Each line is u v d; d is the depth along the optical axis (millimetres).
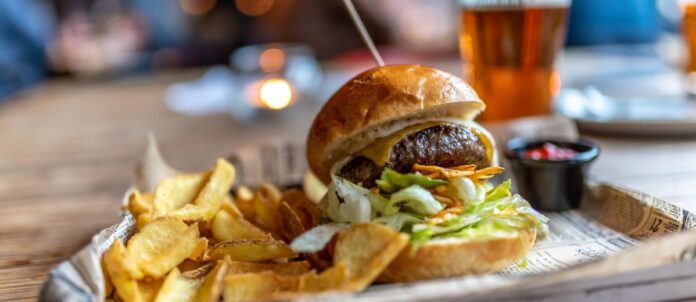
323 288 335
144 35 1680
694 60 751
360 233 345
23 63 1305
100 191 564
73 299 318
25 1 1392
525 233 387
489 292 307
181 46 1773
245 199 484
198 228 413
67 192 566
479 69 642
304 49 993
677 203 453
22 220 497
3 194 570
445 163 419
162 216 402
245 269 370
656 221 423
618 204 456
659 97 777
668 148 614
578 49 1454
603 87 884
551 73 652
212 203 425
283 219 433
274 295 333
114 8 1601
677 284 321
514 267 394
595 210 477
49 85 1382
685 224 399
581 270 307
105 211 509
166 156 673
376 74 425
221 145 713
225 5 1778
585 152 508
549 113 662
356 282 331
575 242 431
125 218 422
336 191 400
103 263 356
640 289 319
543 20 618
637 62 1159
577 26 1470
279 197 481
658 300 319
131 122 897
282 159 562
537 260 403
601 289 316
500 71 633
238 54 1008
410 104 407
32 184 598
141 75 1483
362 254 341
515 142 539
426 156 413
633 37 1447
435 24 1671
